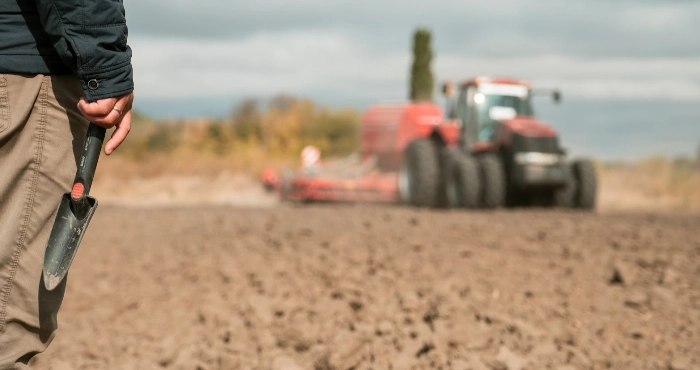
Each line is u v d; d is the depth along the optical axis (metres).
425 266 8.70
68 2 3.33
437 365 5.60
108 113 3.50
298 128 49.88
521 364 5.47
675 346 6.02
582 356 5.66
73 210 3.47
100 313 7.09
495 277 8.19
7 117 3.48
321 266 8.70
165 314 7.07
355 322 6.56
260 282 8.05
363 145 29.88
